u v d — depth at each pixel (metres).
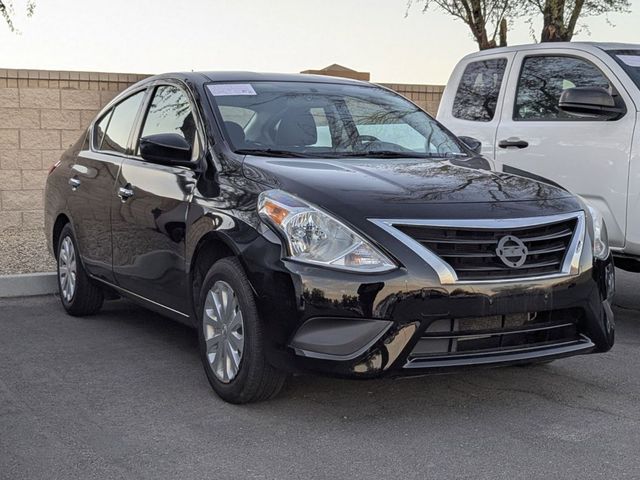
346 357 4.11
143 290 5.73
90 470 3.84
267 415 4.54
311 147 5.42
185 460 3.95
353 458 3.97
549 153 7.07
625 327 6.77
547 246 4.48
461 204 4.38
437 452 4.04
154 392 4.93
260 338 4.41
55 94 10.95
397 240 4.17
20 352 5.80
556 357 4.45
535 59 7.61
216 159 5.09
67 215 6.79
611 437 4.25
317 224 4.25
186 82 5.80
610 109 6.61
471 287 4.17
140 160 5.91
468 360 4.22
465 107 8.20
